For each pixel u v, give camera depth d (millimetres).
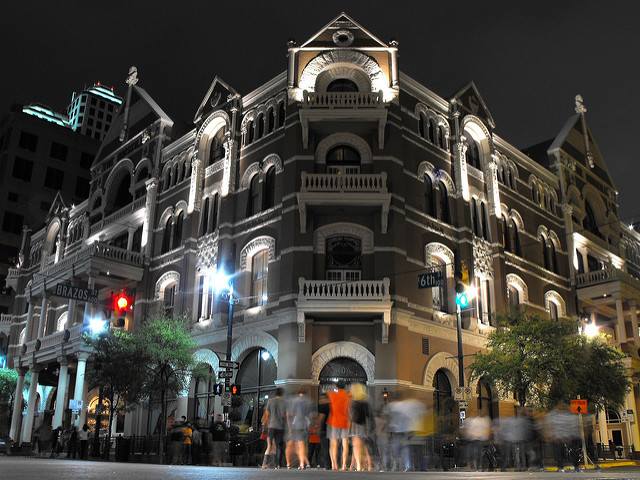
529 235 37031
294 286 26625
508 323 28547
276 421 14750
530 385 27156
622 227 48469
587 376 27953
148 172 39281
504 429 19906
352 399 13477
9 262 65188
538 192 39281
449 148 33000
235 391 24078
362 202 26859
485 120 35719
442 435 23906
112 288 37375
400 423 15836
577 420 19641
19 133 70250
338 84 30578
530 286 35594
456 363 28812
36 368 38656
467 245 31297
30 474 6992
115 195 43312
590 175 45406
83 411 33469
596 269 43906
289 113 29828
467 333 29984
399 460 15586
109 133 46562
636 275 49031
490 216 34000
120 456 26656
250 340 28094
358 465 13047
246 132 32688
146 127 41250
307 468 15148
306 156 28625
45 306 39094
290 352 25703
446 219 31656
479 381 29969
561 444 19031
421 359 27188
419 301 28062
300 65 30438
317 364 25797
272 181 30578
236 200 31875
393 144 28938
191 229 33531
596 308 41250
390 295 26438
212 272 31750
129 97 44906
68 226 48281
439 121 32812
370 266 27250
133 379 27109
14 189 68062
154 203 37406
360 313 25625
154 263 36094
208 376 28656
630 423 37031
